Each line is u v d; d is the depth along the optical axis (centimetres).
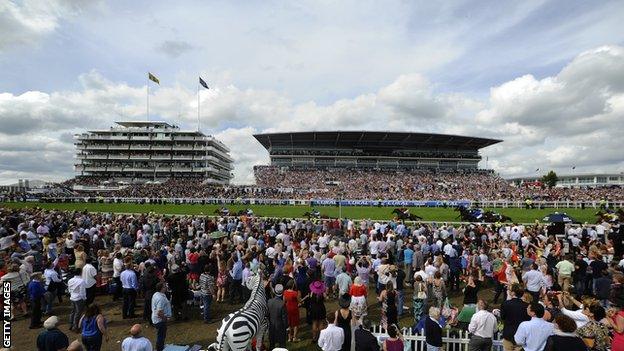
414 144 10631
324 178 8519
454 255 1622
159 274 1303
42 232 2094
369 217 4278
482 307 838
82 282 1157
